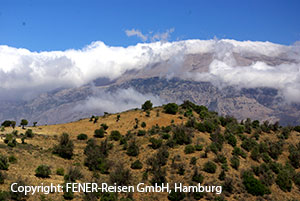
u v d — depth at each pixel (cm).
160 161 6869
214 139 8375
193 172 6494
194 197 5691
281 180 7206
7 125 9481
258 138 9738
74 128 10238
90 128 10212
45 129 9894
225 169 6888
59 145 7325
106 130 10012
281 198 6600
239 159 7744
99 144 8462
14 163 5788
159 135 8581
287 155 9256
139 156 7438
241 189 6341
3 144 6944
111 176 5912
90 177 6141
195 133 8556
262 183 6856
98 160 6819
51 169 6116
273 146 9144
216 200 5675
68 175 5684
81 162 7019
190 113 10762
